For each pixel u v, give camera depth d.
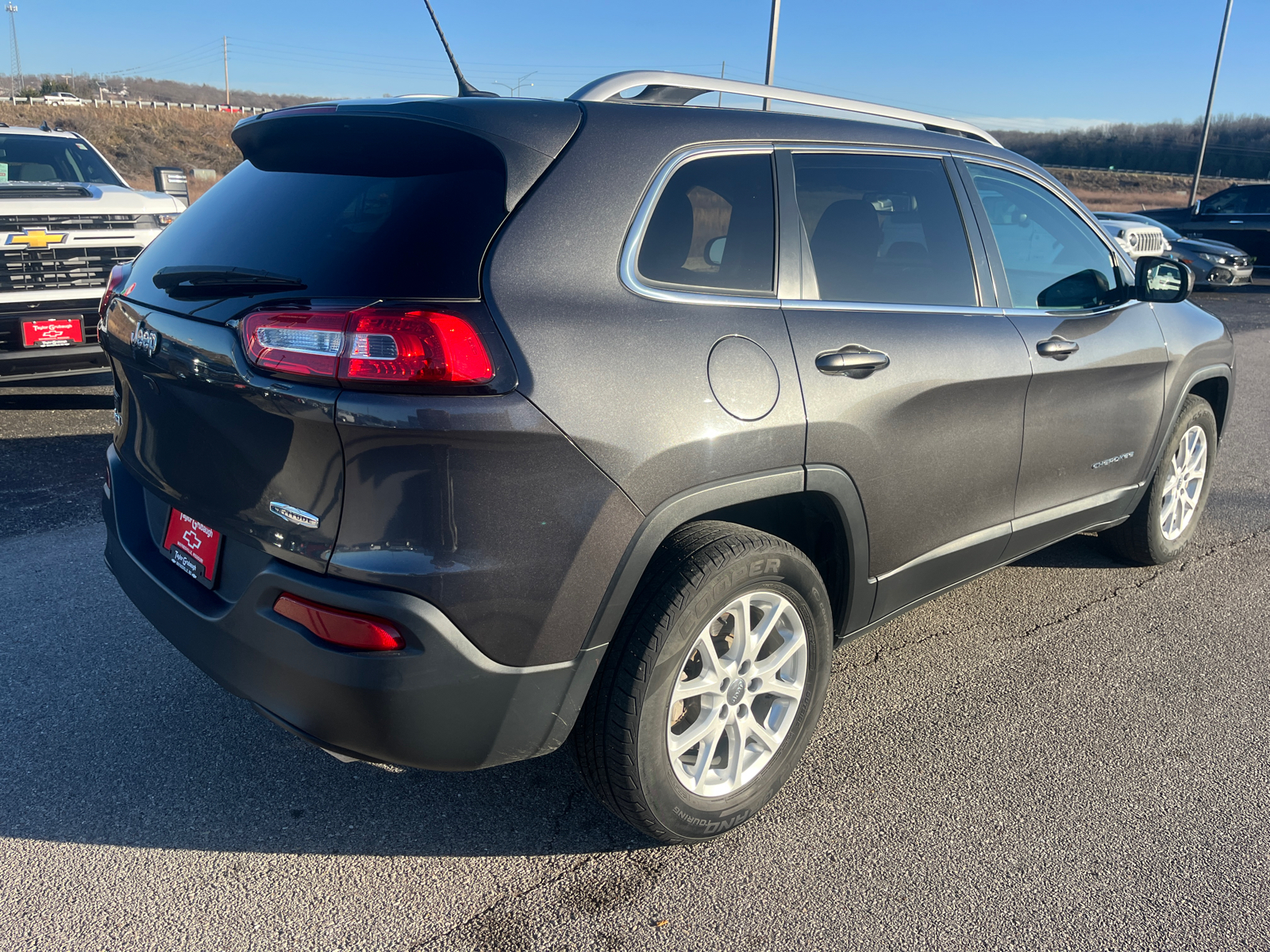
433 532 1.79
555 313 1.89
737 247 2.28
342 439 1.77
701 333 2.10
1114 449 3.48
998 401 2.84
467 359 1.75
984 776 2.65
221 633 2.03
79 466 5.16
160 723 2.80
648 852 2.32
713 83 2.42
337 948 2.00
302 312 1.79
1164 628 3.60
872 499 2.50
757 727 2.37
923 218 2.77
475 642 1.85
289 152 2.36
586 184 2.03
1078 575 4.10
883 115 2.81
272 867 2.23
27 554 3.97
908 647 3.43
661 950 2.01
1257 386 8.48
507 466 1.80
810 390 2.27
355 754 1.96
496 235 1.90
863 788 2.59
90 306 5.98
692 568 2.07
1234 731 2.90
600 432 1.89
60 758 2.61
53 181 7.02
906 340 2.54
